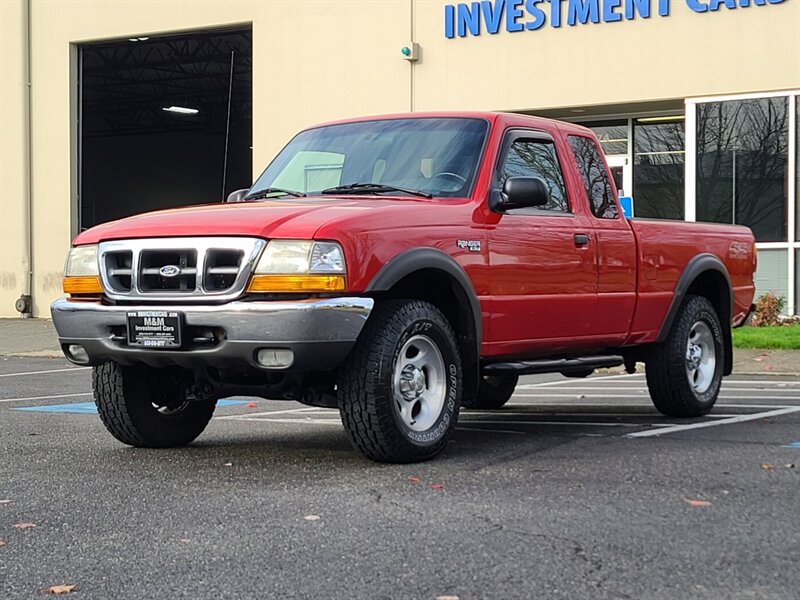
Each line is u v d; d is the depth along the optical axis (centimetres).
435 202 667
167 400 711
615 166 1952
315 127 792
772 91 1698
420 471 608
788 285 1705
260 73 2103
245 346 586
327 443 735
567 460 640
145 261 625
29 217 2377
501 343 689
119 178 4728
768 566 416
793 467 611
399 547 446
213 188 4600
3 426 834
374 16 1995
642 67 1781
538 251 709
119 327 630
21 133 2375
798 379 1228
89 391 1161
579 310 743
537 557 429
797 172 1688
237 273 594
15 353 1769
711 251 884
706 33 1738
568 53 1834
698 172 1756
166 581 406
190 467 636
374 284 601
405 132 739
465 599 380
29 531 484
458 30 1920
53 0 2352
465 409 960
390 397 610
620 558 427
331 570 416
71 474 617
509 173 714
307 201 677
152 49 3369
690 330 848
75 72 2362
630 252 789
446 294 671
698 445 695
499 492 548
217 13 2158
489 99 1900
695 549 439
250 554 440
